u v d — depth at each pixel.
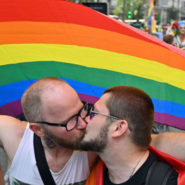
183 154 1.35
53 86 1.35
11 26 1.71
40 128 1.39
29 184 1.47
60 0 1.53
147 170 1.27
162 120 1.74
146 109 1.30
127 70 1.76
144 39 1.54
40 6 1.59
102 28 1.62
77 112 1.34
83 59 1.82
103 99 1.34
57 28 1.71
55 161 1.43
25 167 1.47
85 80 1.92
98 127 1.30
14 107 2.06
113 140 1.29
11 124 1.56
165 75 1.64
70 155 1.44
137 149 1.31
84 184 1.49
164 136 1.45
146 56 1.63
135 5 27.33
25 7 1.59
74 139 1.34
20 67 1.91
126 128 1.28
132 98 1.30
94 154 1.48
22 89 2.00
